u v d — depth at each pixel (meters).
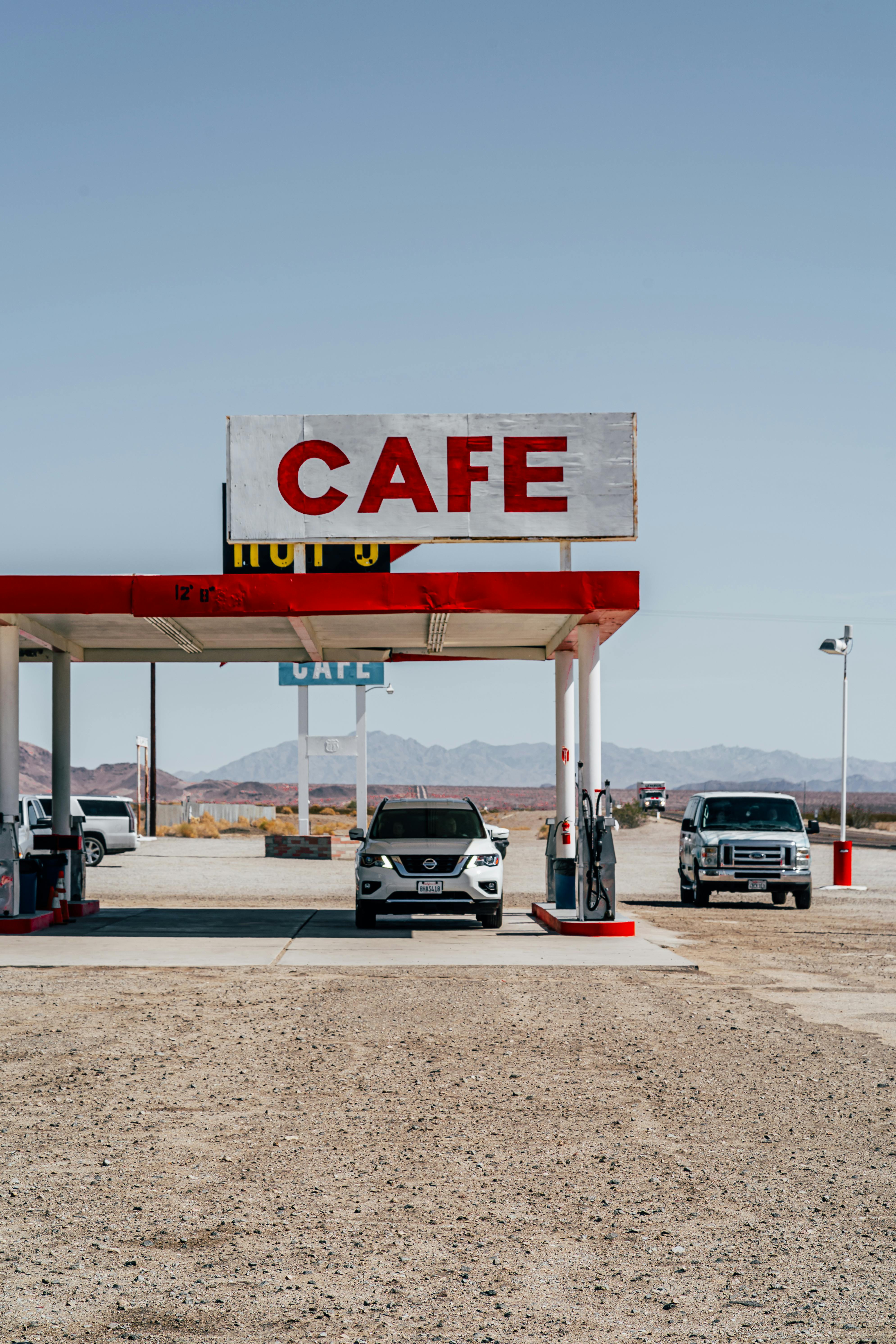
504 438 17.78
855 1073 9.38
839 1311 4.93
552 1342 4.64
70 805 22.78
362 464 17.77
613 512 17.66
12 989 13.33
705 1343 4.63
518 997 12.93
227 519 17.72
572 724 21.80
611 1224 5.96
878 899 28.31
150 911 22.94
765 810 26.98
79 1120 7.84
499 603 16.67
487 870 18.77
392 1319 4.84
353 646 22.39
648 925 21.70
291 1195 6.38
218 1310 4.91
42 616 18.50
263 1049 10.16
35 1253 5.52
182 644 21.62
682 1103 8.41
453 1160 7.04
